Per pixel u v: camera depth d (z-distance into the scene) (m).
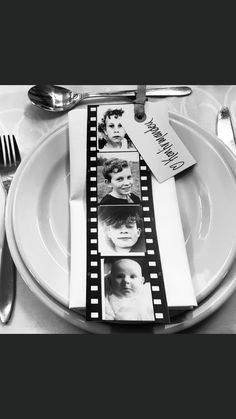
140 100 0.49
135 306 0.38
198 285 0.40
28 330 0.42
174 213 0.44
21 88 0.59
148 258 0.41
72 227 0.43
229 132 0.52
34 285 0.40
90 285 0.39
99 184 0.46
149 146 0.47
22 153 0.52
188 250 0.44
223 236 0.43
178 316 0.39
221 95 0.58
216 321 0.42
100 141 0.47
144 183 0.46
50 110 0.55
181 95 0.58
